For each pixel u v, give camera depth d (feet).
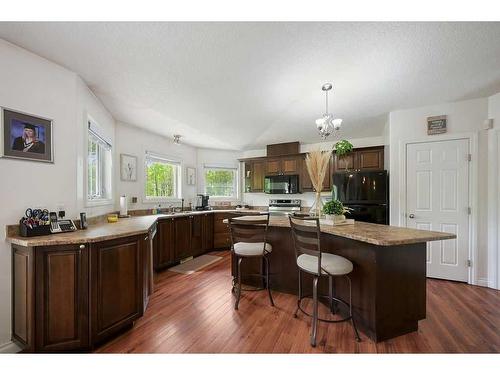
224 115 10.75
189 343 5.69
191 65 6.74
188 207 16.29
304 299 8.14
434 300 8.02
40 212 5.82
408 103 9.81
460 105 9.62
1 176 5.43
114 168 11.05
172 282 9.77
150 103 9.34
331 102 9.55
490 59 6.65
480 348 5.49
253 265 9.24
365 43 5.89
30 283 5.01
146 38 5.55
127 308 6.16
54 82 6.47
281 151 16.02
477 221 9.35
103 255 5.60
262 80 7.67
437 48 6.12
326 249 7.50
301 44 5.89
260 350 5.42
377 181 11.37
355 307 6.43
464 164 9.57
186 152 16.34
